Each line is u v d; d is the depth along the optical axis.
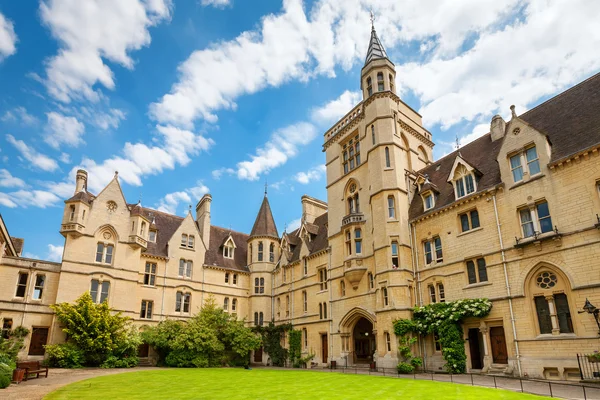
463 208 26.78
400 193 31.58
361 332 36.09
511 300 22.59
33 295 32.72
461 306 24.50
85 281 34.34
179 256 42.78
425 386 17.22
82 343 30.97
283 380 21.14
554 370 20.06
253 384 19.27
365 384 18.39
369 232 33.34
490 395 14.37
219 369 31.12
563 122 23.59
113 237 37.06
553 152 22.53
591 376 18.53
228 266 46.69
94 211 36.38
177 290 41.56
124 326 34.84
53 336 31.73
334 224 38.06
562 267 20.61
